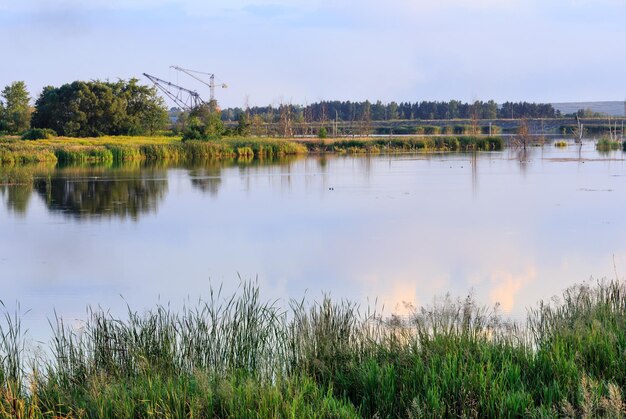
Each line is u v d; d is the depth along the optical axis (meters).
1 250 21.39
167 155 65.06
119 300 15.62
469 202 31.81
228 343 9.22
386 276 17.42
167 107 100.00
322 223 26.34
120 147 63.72
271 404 7.14
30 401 7.66
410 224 25.83
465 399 7.30
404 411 7.37
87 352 9.10
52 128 87.94
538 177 43.28
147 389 7.68
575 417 7.00
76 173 48.47
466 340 8.73
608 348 8.34
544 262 18.72
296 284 16.75
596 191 35.22
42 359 9.53
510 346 8.79
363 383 7.89
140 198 34.44
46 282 17.38
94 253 20.88
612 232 23.20
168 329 9.33
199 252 20.92
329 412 7.13
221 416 7.23
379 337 9.38
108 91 89.62
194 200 33.66
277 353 9.09
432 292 15.72
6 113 98.75
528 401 7.24
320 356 8.70
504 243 21.62
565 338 8.81
